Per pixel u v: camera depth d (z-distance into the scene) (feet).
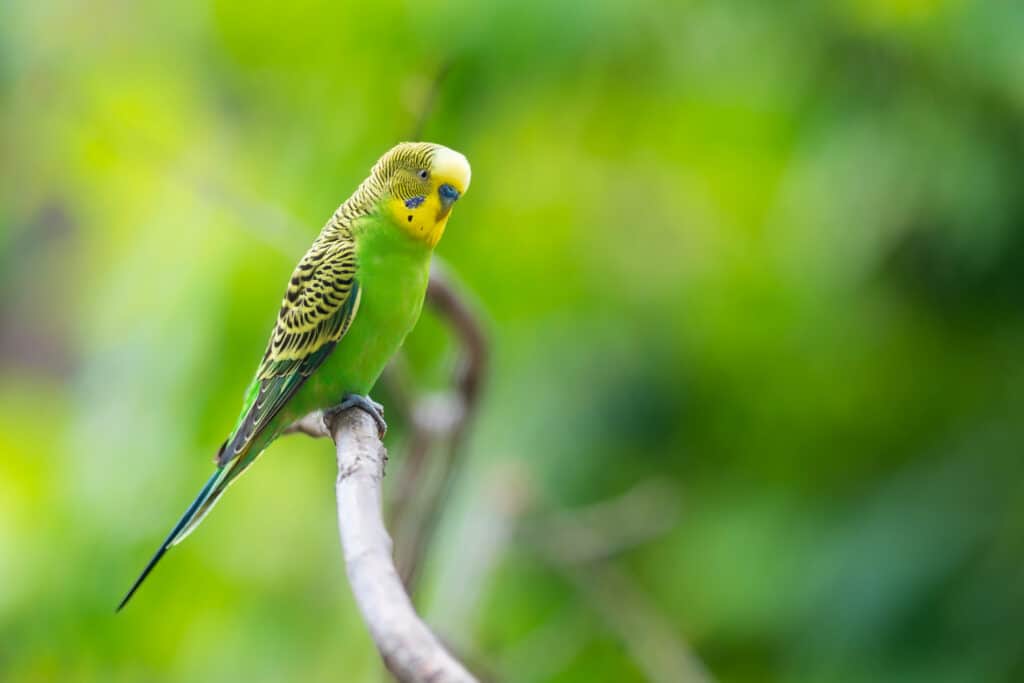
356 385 25.36
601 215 40.22
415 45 36.50
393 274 24.71
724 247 39.70
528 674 37.65
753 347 39.65
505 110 37.09
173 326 38.27
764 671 38.70
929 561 35.50
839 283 36.83
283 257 36.58
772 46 36.35
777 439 40.19
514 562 39.22
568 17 35.27
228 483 24.86
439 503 29.32
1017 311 37.29
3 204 46.03
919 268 37.45
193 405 37.86
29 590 38.55
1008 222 34.32
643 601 36.40
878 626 35.60
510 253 39.06
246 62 39.65
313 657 39.78
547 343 39.68
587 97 37.86
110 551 38.86
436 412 29.50
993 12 33.30
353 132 37.86
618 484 39.24
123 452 38.99
